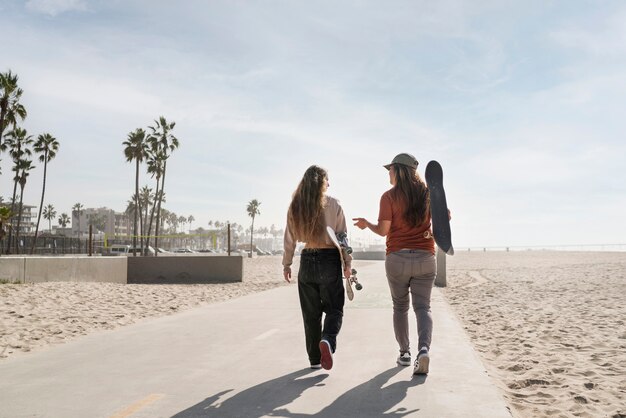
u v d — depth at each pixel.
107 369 4.57
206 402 3.52
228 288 16.88
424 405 3.38
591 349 6.18
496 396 3.57
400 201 4.19
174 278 20.94
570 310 9.73
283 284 18.78
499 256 48.88
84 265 18.36
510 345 6.51
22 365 4.79
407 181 4.21
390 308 8.95
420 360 4.01
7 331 7.36
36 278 16.12
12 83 43.34
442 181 4.29
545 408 3.92
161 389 3.87
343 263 4.16
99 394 3.76
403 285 4.32
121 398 3.65
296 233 4.17
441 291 14.26
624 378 4.84
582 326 7.84
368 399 3.53
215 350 5.39
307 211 4.08
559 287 14.59
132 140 61.31
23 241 63.38
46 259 16.58
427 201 4.20
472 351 5.12
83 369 4.58
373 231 4.30
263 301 10.45
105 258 19.56
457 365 4.51
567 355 5.87
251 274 25.34
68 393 3.80
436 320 7.39
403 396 3.59
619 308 9.91
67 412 3.35
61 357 5.13
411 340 5.81
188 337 6.22
